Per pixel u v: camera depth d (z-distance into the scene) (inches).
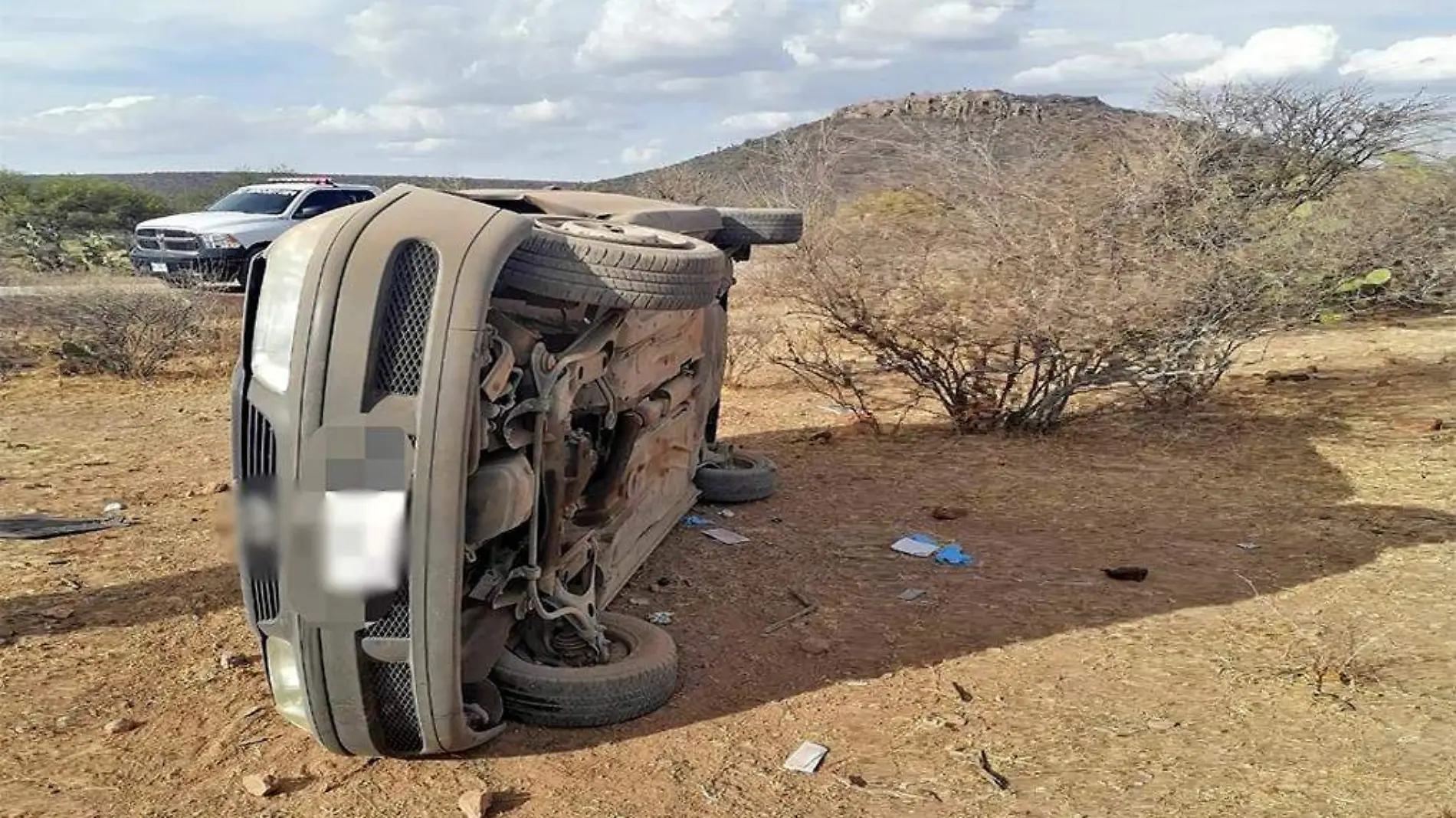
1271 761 150.8
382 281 135.6
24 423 390.9
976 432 366.9
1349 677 175.9
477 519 140.7
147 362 492.1
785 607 214.7
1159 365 353.1
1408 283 554.6
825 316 374.3
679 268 156.6
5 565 233.3
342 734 145.8
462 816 138.0
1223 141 506.6
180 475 315.6
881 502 289.9
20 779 147.4
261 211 732.7
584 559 185.9
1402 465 310.2
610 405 186.5
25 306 506.0
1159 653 189.0
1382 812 136.7
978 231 348.2
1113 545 250.5
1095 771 149.2
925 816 138.5
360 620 136.7
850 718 166.2
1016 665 185.8
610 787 145.6
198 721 165.0
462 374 133.4
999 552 247.0
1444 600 210.2
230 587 222.2
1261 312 370.9
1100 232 340.8
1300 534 254.4
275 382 138.6
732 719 166.1
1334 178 552.4
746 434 378.6
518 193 214.5
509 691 161.8
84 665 184.9
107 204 1320.1
